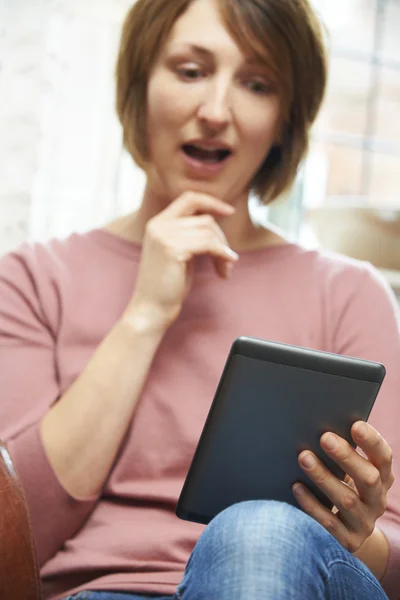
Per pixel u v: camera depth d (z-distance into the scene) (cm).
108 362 95
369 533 79
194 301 105
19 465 92
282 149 115
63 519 93
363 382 75
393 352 104
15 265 110
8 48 205
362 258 182
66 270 108
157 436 98
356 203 182
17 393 101
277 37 102
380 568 88
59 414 94
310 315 105
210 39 100
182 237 99
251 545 61
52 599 89
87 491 93
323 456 77
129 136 111
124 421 94
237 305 105
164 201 109
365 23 271
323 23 109
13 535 66
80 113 213
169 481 97
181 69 101
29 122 206
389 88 276
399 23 274
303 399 75
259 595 57
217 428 76
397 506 95
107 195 217
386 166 278
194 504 78
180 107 100
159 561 89
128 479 98
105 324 105
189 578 64
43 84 207
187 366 101
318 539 65
